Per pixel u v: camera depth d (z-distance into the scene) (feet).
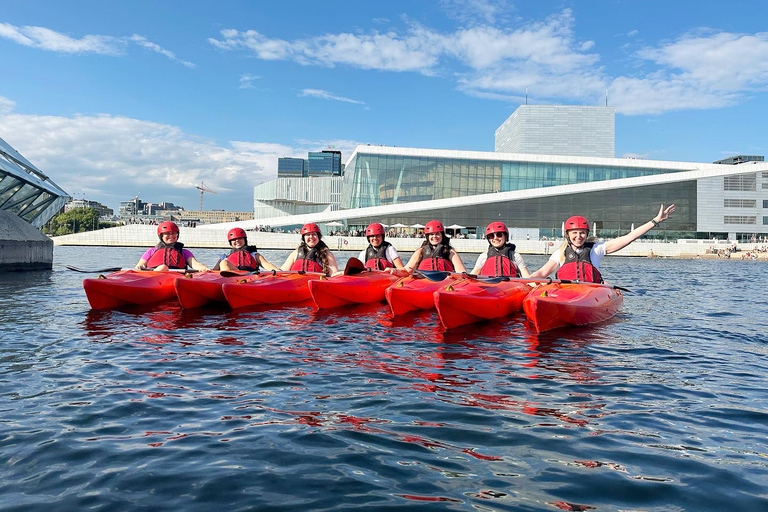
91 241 196.85
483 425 13.57
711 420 13.98
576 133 315.78
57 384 16.89
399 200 210.38
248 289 33.96
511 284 32.65
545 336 25.61
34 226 77.46
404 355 21.54
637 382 17.71
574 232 31.91
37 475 10.46
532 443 12.39
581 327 28.37
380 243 42.32
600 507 9.42
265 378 17.89
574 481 10.44
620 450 11.97
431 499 9.69
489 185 211.82
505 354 21.80
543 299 25.94
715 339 25.48
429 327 27.91
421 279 34.99
